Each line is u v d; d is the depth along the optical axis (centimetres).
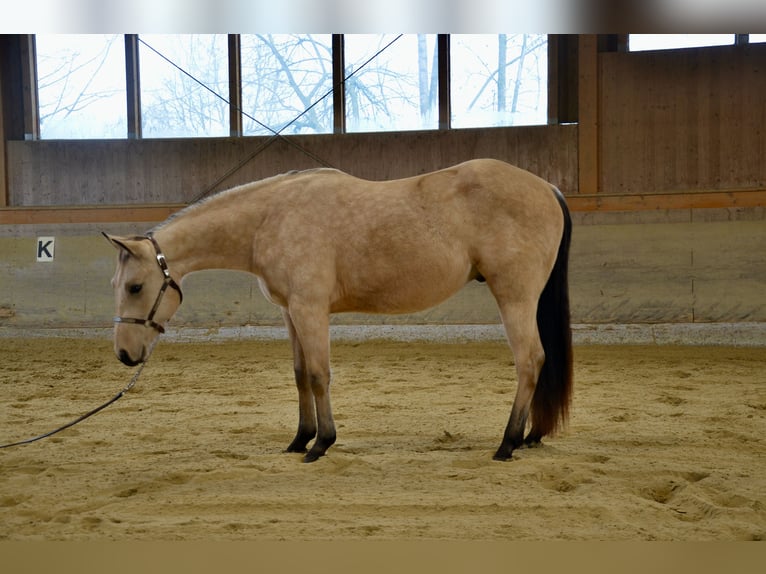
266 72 1043
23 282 1040
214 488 333
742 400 554
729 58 945
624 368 741
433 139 1021
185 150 1055
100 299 1031
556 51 990
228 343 966
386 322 980
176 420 511
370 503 304
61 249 1038
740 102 944
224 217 409
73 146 1066
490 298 963
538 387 405
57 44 1061
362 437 448
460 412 525
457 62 1015
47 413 545
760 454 388
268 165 1047
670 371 716
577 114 1005
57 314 1035
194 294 1009
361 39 1027
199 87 1050
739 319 909
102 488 335
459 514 293
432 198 393
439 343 937
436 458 384
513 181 396
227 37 1037
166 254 406
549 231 397
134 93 1054
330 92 1035
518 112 1008
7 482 348
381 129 1035
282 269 396
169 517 294
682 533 265
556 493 318
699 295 922
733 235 914
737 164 947
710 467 359
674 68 961
